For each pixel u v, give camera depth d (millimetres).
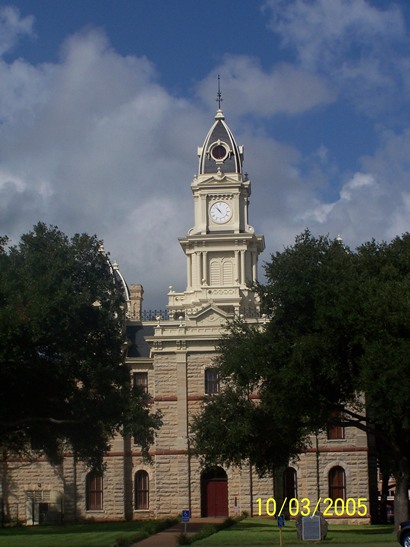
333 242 67000
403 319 58719
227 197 142000
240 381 65000
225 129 144750
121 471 96250
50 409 68500
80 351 67438
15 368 63438
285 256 65062
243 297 131125
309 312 64188
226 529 72375
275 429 67938
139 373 99938
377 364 57656
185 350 94875
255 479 92562
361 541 55625
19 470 96938
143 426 68938
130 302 126250
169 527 77750
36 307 62688
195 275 139375
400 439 64375
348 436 93062
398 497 64438
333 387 63344
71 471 96500
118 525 80438
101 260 70188
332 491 92688
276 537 60250
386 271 63906
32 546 53531
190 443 81062
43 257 67750
